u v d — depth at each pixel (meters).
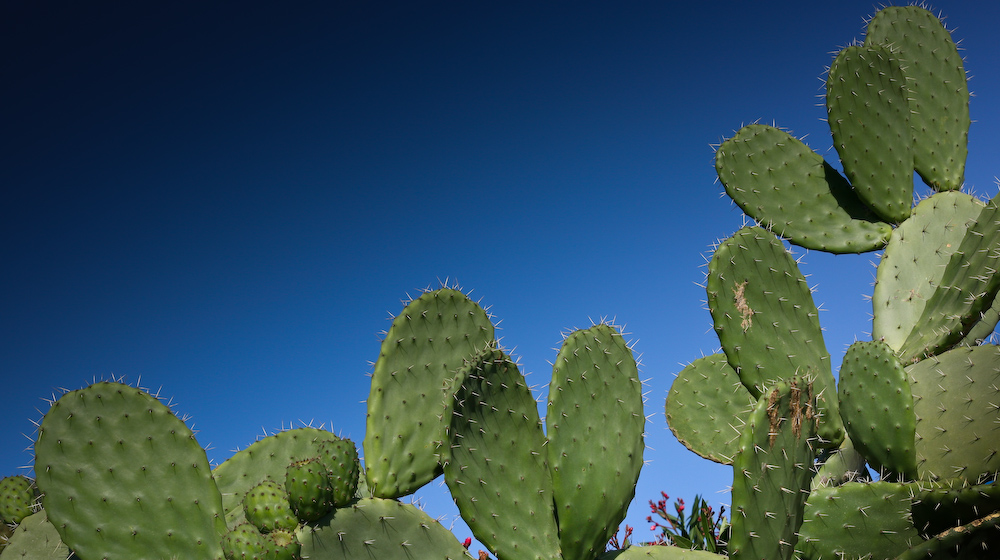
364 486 1.88
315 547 1.65
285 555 1.62
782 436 1.74
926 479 1.91
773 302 1.99
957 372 1.94
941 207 2.23
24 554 1.73
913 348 2.04
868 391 1.92
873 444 1.92
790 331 1.99
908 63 2.36
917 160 2.30
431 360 1.83
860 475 2.01
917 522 1.88
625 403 1.81
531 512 1.75
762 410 1.72
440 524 1.73
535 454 1.78
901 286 2.14
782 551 1.73
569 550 1.73
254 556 1.61
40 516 1.76
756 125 2.29
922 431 1.93
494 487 1.74
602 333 1.82
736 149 2.27
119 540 1.68
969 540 1.83
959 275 2.02
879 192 2.21
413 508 1.72
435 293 1.86
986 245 1.99
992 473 1.89
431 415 1.81
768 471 1.71
